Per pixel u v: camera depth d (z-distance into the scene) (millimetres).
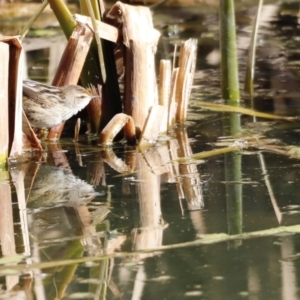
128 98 10961
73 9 19359
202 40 18344
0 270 6430
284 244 7000
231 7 12836
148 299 5914
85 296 5941
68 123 12375
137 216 7836
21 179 9422
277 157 10125
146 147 10867
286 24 19641
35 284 6160
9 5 20047
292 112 12758
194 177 9289
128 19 10734
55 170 9812
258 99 13641
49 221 7742
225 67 13289
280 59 16438
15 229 7500
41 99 11047
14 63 9703
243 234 7188
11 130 9961
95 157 10414
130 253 6750
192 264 6551
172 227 7473
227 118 12578
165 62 11344
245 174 9352
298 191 8570
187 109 13102
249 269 6422
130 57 10812
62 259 6609
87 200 8445
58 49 17344
